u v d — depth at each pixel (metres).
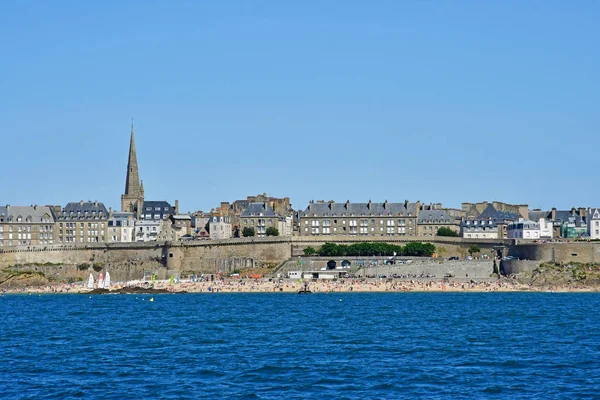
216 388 128.00
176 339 184.62
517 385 129.00
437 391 125.25
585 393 123.06
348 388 127.62
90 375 138.38
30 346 174.12
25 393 124.88
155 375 138.25
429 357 155.62
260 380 133.88
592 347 167.88
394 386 128.88
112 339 185.25
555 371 139.88
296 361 151.38
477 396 122.00
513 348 167.00
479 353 160.38
